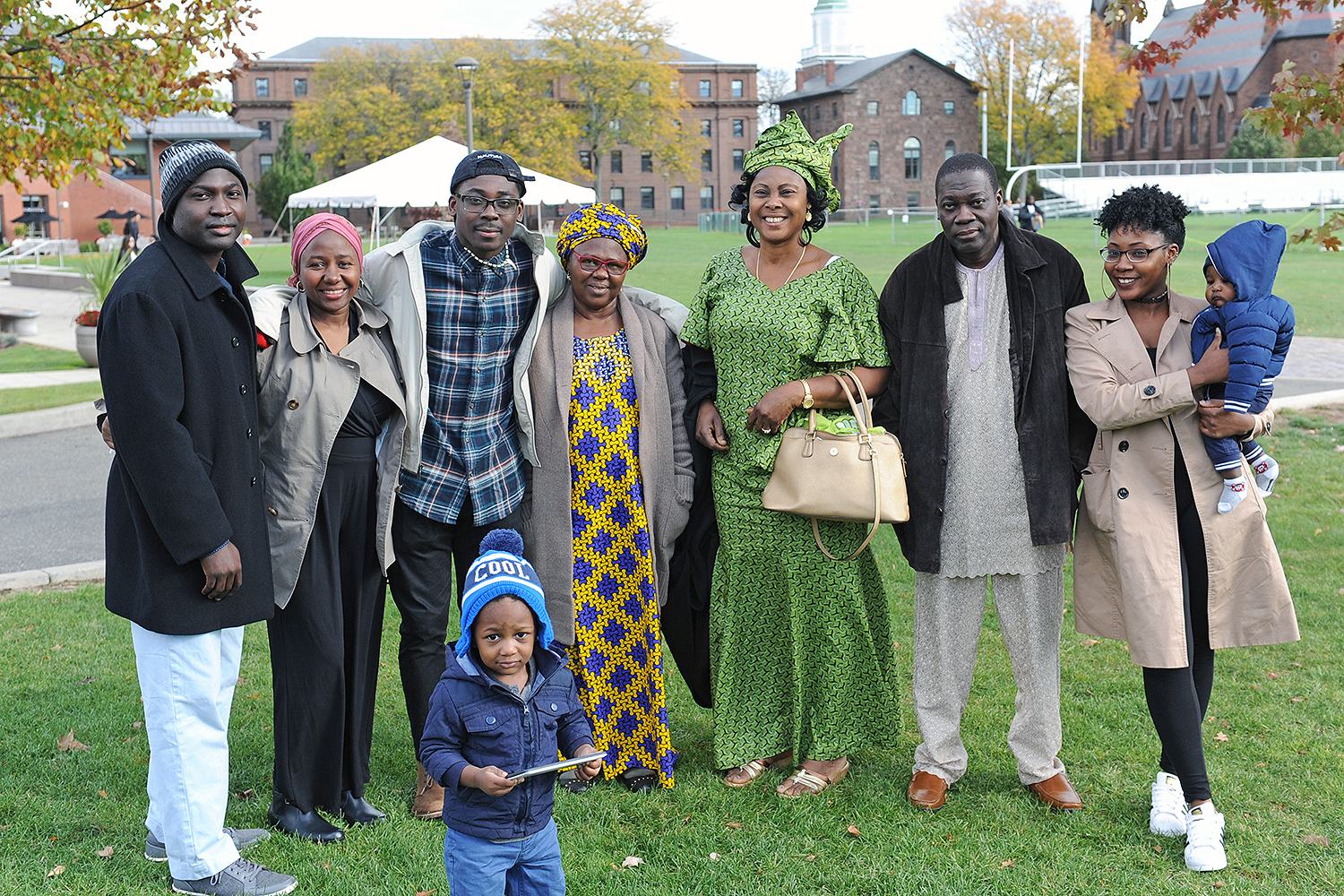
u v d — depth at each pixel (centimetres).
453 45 6322
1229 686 505
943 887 350
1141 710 486
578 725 308
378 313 396
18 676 529
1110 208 379
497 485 410
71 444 1145
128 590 336
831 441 400
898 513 393
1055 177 5675
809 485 398
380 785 429
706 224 6888
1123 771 432
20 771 433
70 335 2180
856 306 414
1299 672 518
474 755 298
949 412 396
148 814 380
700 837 384
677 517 436
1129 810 401
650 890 350
